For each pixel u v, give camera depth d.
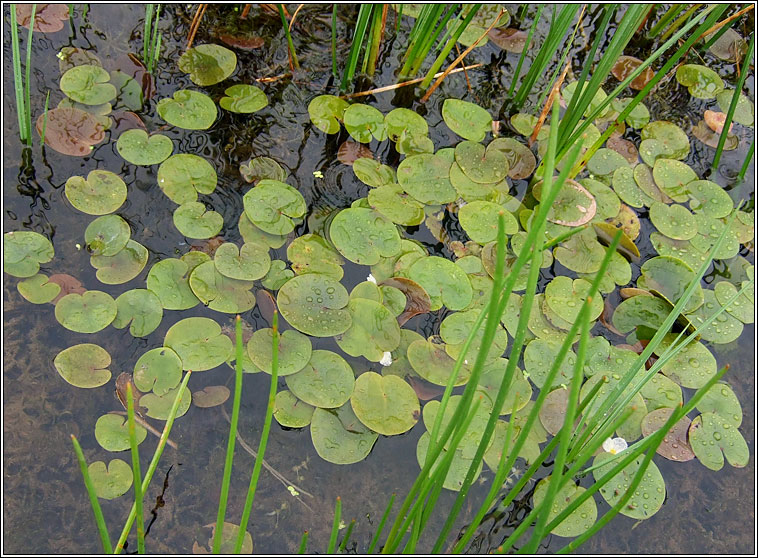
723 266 0.72
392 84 0.79
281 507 0.59
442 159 0.74
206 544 0.58
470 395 0.51
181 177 0.69
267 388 0.62
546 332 0.67
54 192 0.68
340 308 0.64
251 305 0.65
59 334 0.62
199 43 0.78
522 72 0.82
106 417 0.60
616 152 0.77
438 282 0.67
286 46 0.79
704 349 0.67
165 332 0.63
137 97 0.73
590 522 0.60
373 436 0.61
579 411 0.59
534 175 0.75
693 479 0.63
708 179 0.78
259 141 0.73
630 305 0.69
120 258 0.65
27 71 0.67
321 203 0.71
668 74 0.84
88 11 0.77
